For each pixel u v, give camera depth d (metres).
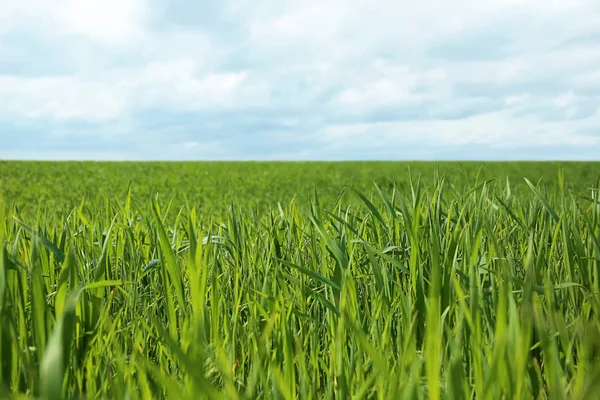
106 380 1.24
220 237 2.11
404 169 22.09
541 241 1.71
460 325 1.08
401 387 1.01
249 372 1.37
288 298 1.60
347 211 2.53
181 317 1.61
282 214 2.61
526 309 0.98
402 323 1.50
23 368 1.23
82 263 2.15
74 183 15.82
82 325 1.41
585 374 1.02
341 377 1.15
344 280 1.46
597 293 1.46
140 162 24.25
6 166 19.86
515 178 16.94
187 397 0.93
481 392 1.02
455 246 1.68
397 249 2.04
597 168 21.36
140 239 2.43
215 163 24.86
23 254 2.04
